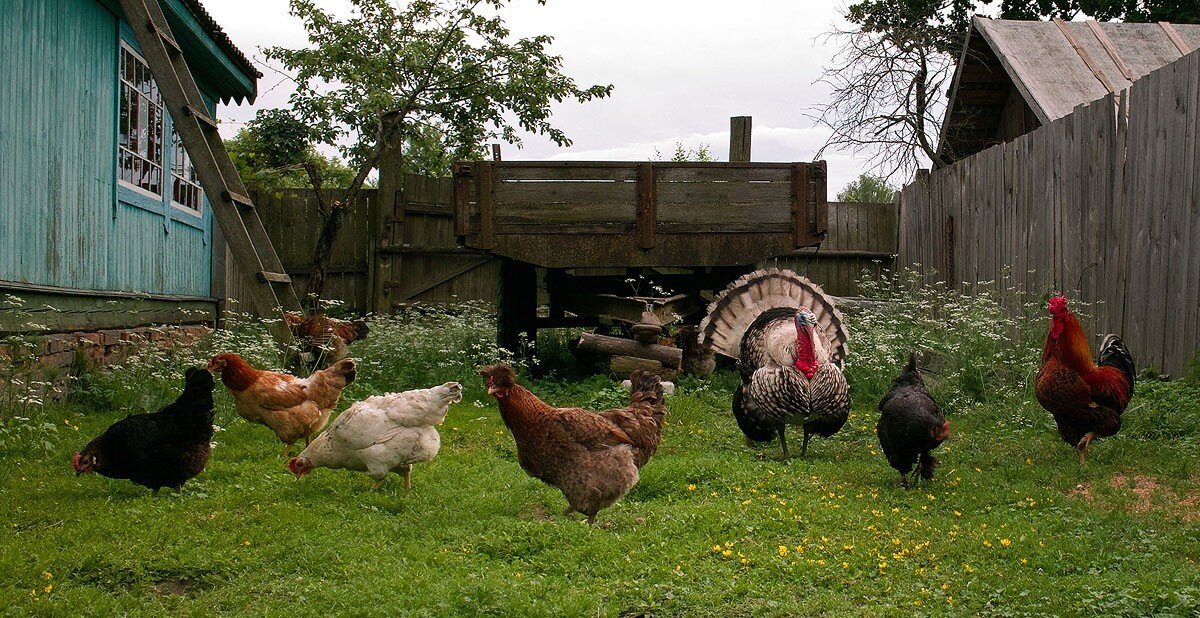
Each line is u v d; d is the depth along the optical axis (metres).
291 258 18.78
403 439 7.01
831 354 10.35
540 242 12.20
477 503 6.90
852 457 8.77
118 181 11.73
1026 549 5.70
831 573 5.33
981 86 18.36
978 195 15.60
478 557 5.66
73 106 10.46
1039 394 8.02
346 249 18.89
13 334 8.72
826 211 12.70
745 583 5.16
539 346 14.93
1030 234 13.66
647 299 13.01
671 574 5.30
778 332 8.66
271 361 10.80
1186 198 9.74
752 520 6.34
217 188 10.45
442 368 12.46
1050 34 16.62
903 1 20.47
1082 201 12.10
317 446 7.08
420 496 7.07
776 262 19.88
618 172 12.30
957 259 16.53
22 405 8.45
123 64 12.30
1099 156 11.66
